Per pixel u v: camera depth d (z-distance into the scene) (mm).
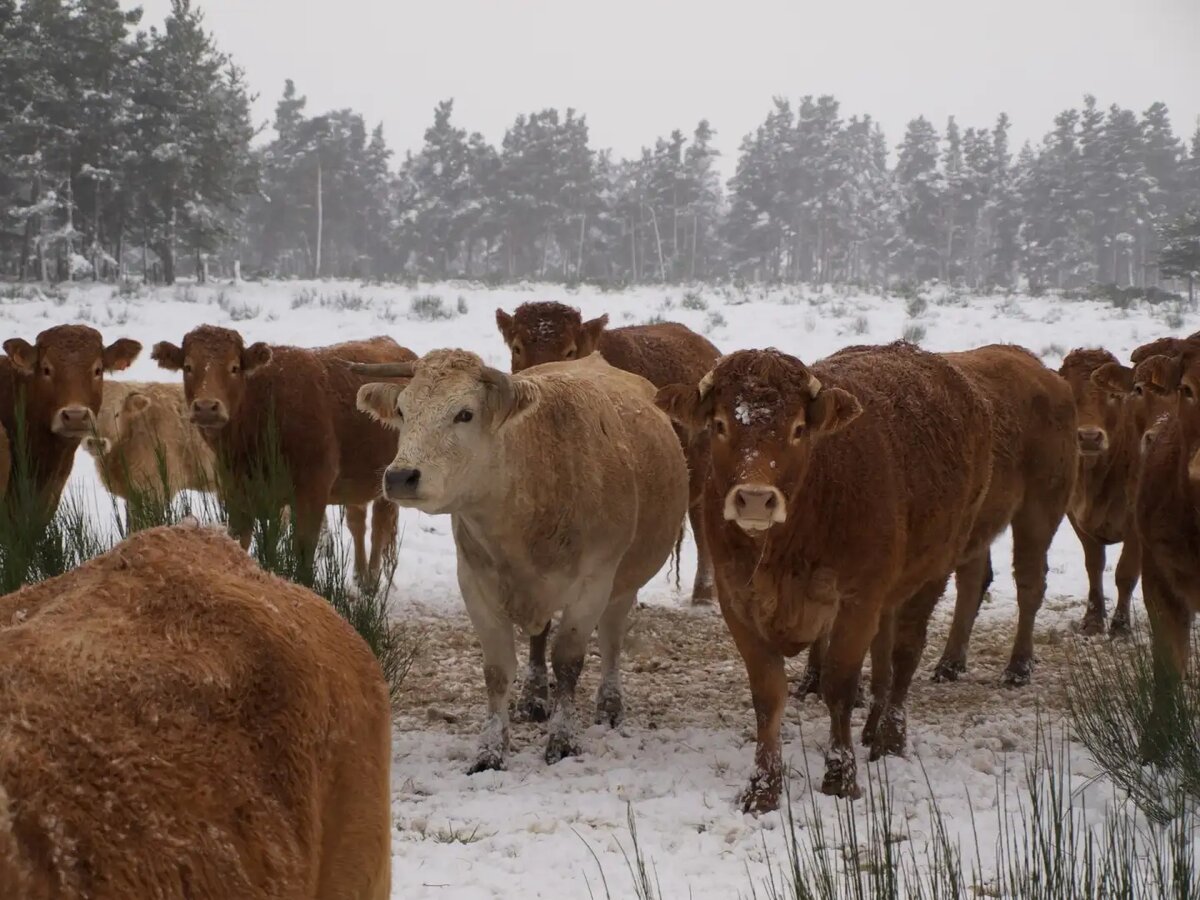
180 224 52281
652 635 10719
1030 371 9586
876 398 6879
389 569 12477
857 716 8297
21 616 2590
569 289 43125
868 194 106688
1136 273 100000
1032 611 9305
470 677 9164
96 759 2131
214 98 53500
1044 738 7438
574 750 7383
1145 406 10156
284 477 8898
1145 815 5723
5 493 8703
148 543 2865
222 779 2307
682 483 8672
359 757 2789
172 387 13594
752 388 6035
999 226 97312
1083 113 97562
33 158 48812
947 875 4879
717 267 103188
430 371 6727
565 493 7160
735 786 6660
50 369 9641
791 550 6250
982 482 8016
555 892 5004
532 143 89875
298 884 2389
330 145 88188
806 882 4496
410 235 92188
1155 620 7129
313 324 31625
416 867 5273
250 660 2547
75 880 1963
